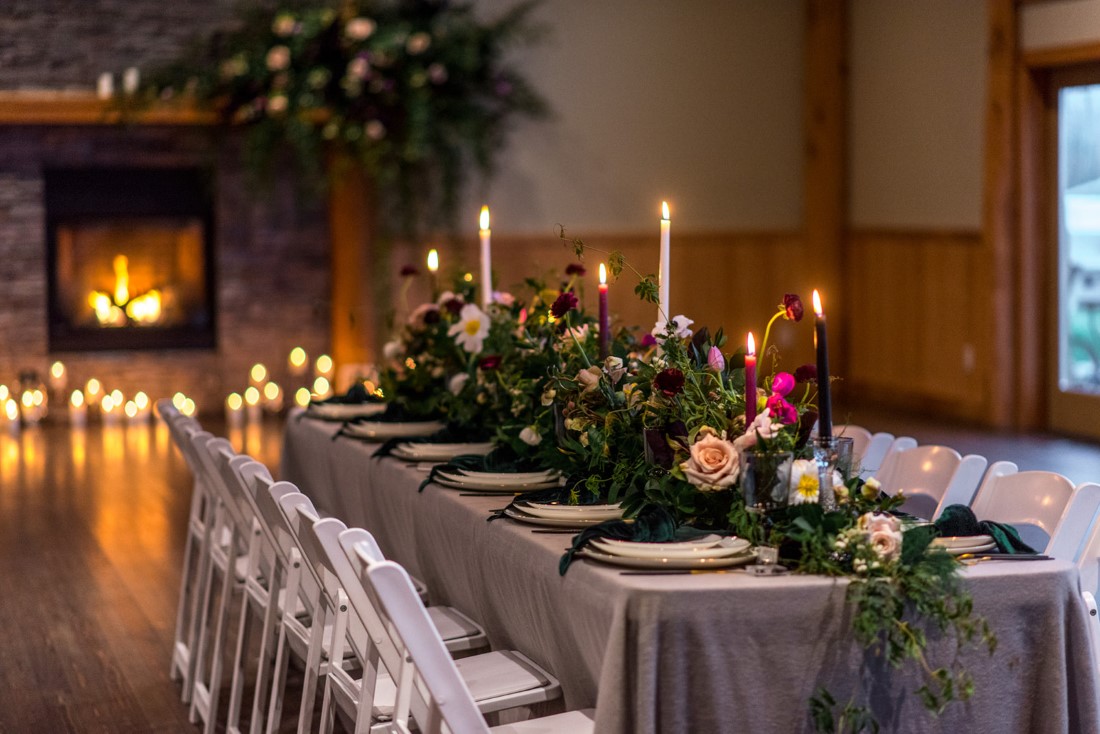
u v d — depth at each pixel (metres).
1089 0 7.46
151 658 4.36
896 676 2.40
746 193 9.90
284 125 8.57
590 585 2.44
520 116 9.35
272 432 8.48
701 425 2.76
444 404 4.06
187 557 4.27
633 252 9.67
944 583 2.34
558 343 3.34
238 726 3.76
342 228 9.05
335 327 9.18
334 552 2.65
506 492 3.24
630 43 9.55
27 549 5.68
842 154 9.85
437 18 8.88
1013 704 2.46
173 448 7.99
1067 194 8.00
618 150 9.59
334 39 8.59
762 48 9.84
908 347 9.29
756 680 2.34
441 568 3.36
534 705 2.98
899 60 9.21
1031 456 7.26
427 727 2.46
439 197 9.13
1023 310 8.22
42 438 8.38
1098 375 7.86
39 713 3.87
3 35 8.40
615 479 2.88
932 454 3.53
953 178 8.72
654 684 2.29
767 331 2.65
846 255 9.95
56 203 8.80
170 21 8.60
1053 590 2.46
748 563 2.48
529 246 9.45
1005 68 8.11
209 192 8.97
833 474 2.53
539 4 9.30
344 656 3.16
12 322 8.73
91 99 8.39
